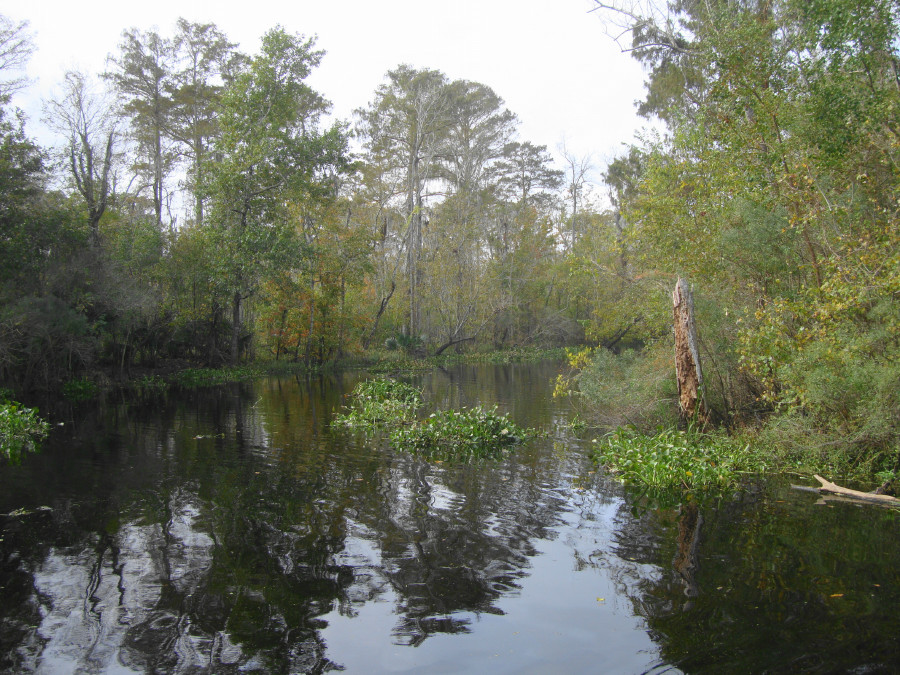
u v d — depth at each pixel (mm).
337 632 4773
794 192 10211
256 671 4254
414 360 37562
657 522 7355
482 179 50688
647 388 13094
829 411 9898
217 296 28578
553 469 10164
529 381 26344
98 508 7930
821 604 5105
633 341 40688
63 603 5285
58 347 20688
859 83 10680
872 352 9305
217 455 11203
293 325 34406
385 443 12445
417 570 5938
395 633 4746
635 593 5398
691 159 13812
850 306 8961
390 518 7504
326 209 33812
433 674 4172
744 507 7969
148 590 5523
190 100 36156
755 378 11891
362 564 6078
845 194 10734
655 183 14039
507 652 4445
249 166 28000
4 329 17969
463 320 43531
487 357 42531
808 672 4102
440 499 8352
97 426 14500
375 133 42812
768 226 10914
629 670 4184
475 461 10773
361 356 39844
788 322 11039
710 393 12508
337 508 7910
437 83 42219
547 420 15461
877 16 9867
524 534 6941
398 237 45781
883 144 10586
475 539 6785
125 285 22734
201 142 38469
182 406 18250
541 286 46094
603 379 14414
